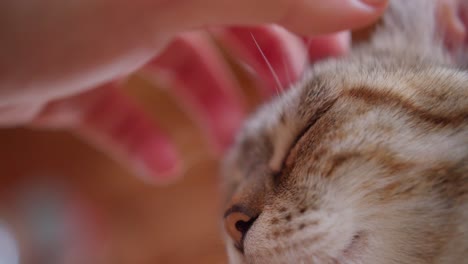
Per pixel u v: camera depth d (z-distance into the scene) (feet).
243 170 0.93
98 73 0.85
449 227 0.76
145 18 0.80
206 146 1.67
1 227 1.71
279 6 0.76
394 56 0.88
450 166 0.76
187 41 1.13
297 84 0.89
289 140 0.83
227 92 1.20
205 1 0.78
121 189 1.76
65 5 0.80
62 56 0.83
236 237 0.83
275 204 0.80
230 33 0.97
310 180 0.79
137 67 0.91
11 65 0.83
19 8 0.81
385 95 0.80
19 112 1.06
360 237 0.78
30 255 1.67
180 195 1.70
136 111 1.24
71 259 1.66
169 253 1.63
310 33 0.78
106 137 1.25
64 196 1.78
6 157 1.83
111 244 1.69
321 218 0.78
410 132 0.78
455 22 0.92
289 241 0.79
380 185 0.77
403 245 0.77
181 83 1.18
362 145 0.78
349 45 0.96
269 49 0.95
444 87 0.79
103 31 0.81
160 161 1.27
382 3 0.78
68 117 1.18
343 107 0.80
